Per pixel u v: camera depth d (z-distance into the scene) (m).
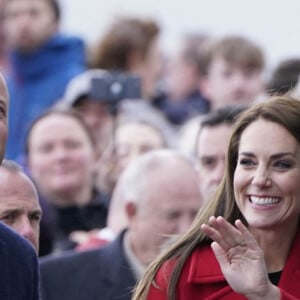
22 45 32.81
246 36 33.88
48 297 22.39
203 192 24.39
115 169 28.77
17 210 19.55
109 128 30.47
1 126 17.41
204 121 24.64
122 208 24.27
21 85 32.88
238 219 18.75
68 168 28.11
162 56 36.47
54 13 33.09
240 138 18.62
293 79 29.02
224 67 32.84
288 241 18.73
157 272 18.92
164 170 22.97
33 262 18.11
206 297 18.75
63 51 33.09
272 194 18.38
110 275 22.50
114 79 30.16
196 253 18.88
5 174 19.62
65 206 27.94
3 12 34.16
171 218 22.72
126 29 33.50
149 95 33.81
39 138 28.34
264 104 18.55
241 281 17.81
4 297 17.77
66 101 31.06
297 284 18.62
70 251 24.34
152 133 29.30
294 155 18.38
